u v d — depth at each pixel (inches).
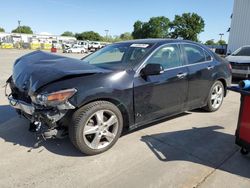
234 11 820.6
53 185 111.2
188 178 116.7
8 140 151.1
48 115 120.3
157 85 154.3
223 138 159.5
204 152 141.2
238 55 381.1
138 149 143.1
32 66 142.2
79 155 135.6
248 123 124.8
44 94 120.0
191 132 167.8
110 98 134.6
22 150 139.6
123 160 131.7
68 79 125.5
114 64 156.4
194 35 3004.4
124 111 143.9
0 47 1734.7
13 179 114.5
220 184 112.6
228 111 214.2
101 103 131.7
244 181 115.1
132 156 135.6
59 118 122.4
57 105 119.9
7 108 209.9
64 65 139.3
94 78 130.5
